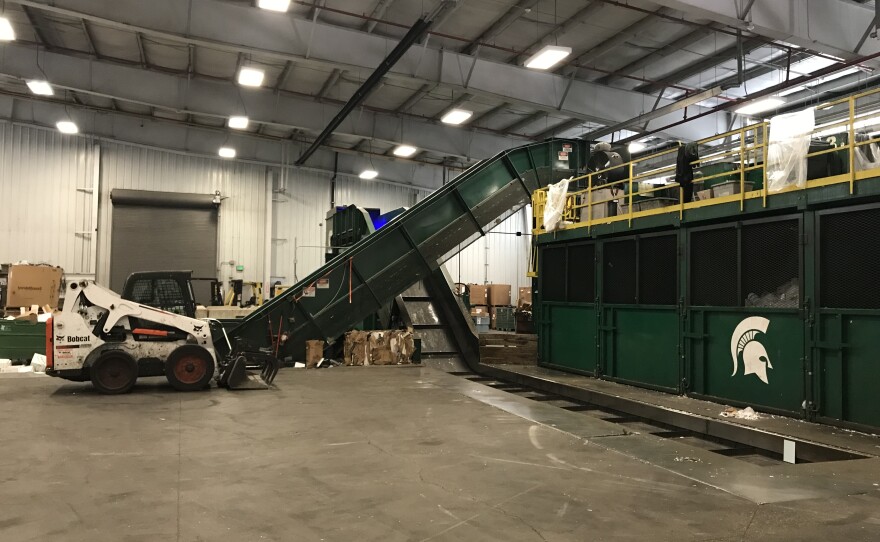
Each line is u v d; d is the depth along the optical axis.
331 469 5.32
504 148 25.12
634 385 11.22
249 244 25.31
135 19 13.72
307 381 11.07
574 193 13.48
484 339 15.61
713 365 9.58
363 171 27.36
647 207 11.08
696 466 5.57
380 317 15.98
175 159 24.09
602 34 16.19
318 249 26.84
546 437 6.68
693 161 10.06
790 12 12.64
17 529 3.84
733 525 4.02
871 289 7.25
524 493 4.70
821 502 4.53
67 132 21.41
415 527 3.95
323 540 3.72
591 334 12.49
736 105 17.38
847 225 7.54
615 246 11.88
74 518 4.04
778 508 4.39
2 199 21.06
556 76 18.48
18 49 17.47
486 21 15.67
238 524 3.97
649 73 18.69
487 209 14.95
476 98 20.59
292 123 21.27
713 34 15.65
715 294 9.55
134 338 9.66
